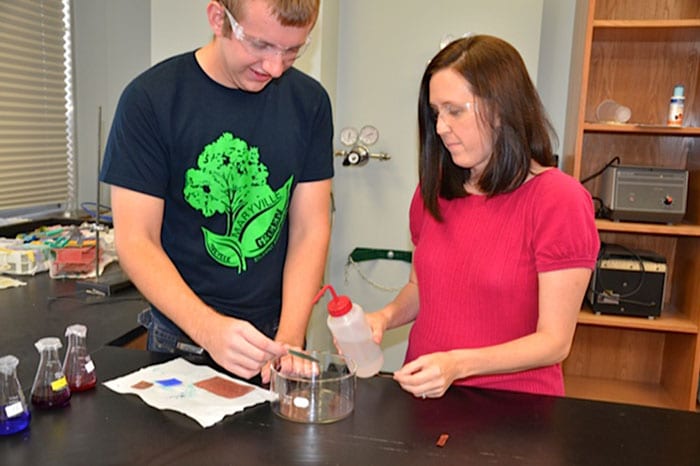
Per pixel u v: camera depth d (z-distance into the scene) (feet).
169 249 4.25
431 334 4.25
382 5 9.30
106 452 2.74
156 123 3.84
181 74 3.96
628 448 2.92
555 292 3.67
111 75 9.81
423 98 4.25
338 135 9.73
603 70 8.88
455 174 4.26
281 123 4.22
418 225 4.74
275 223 4.39
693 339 8.14
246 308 4.40
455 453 2.82
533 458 2.80
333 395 3.25
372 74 9.50
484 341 4.07
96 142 9.87
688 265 8.52
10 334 4.81
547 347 3.59
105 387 3.39
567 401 3.43
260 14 3.20
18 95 8.64
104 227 7.77
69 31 9.56
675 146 8.87
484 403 3.37
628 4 8.65
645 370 9.46
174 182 4.06
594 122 8.42
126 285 6.28
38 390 3.13
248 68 3.53
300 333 4.07
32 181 9.07
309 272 4.38
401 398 3.40
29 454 2.70
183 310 3.52
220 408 3.18
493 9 8.94
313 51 8.45
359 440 2.91
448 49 3.95
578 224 3.67
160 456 2.72
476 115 3.79
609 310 8.30
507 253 3.92
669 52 8.70
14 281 6.45
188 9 7.96
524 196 3.93
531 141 3.87
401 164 9.67
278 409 3.18
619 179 8.02
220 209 4.15
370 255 9.95
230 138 4.05
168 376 3.56
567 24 8.99
